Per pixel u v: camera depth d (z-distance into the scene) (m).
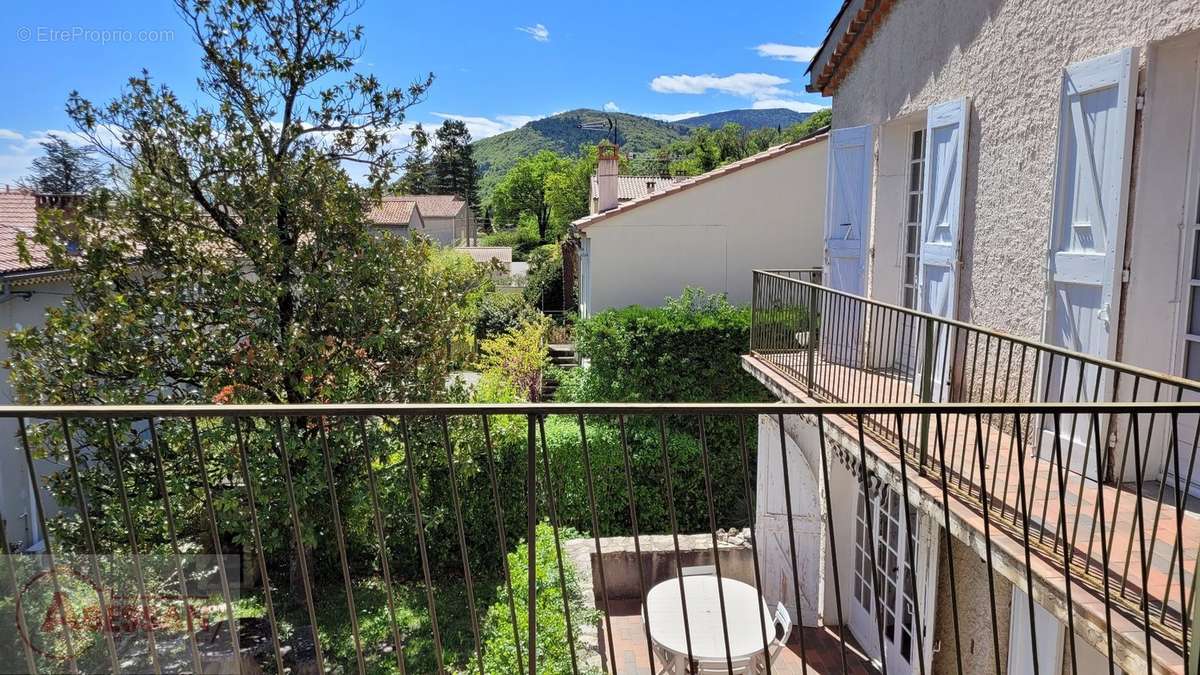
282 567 10.12
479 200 76.19
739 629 5.97
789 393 6.92
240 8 8.20
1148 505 4.11
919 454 4.86
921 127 7.16
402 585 10.18
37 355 7.55
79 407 2.16
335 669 7.84
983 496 2.43
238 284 7.92
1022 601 4.62
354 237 8.67
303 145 8.70
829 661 7.36
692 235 14.78
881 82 7.34
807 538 8.62
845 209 7.88
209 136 8.14
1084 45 4.58
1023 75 5.16
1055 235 4.78
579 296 20.47
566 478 11.23
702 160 55.06
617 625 8.22
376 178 8.97
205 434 7.73
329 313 8.42
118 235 8.01
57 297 10.12
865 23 7.46
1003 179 5.41
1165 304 4.28
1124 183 4.21
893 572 6.75
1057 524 3.74
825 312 6.56
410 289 9.02
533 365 16.58
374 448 8.56
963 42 5.89
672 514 2.41
